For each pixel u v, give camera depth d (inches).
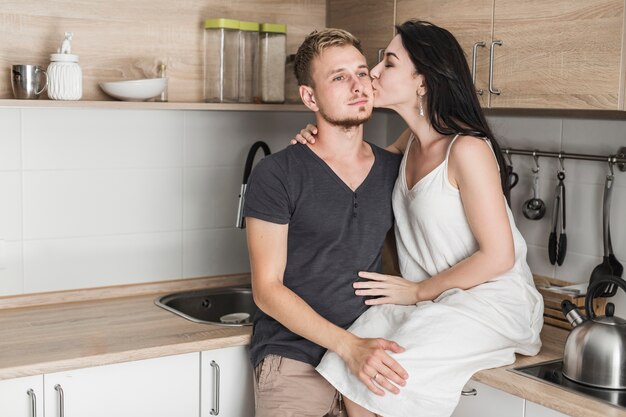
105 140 107.0
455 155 79.9
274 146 119.4
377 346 78.0
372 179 88.3
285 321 83.0
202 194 114.7
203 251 115.6
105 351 84.4
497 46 88.6
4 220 101.7
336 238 86.3
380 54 104.1
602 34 78.3
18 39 98.7
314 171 86.0
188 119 112.3
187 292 111.7
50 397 82.7
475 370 79.0
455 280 82.3
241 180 117.4
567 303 82.3
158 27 107.0
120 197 108.7
